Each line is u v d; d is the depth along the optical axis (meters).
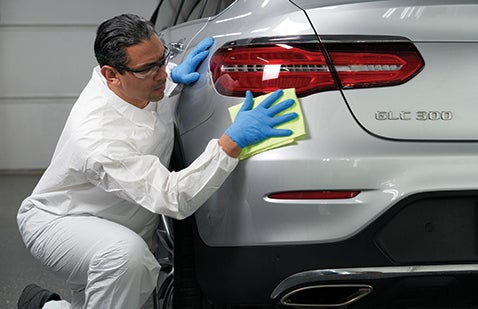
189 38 2.34
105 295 2.10
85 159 2.04
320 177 1.86
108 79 2.05
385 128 1.86
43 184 2.29
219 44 2.05
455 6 1.90
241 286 1.99
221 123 1.98
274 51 1.91
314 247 1.89
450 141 1.87
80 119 2.08
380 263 1.90
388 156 1.86
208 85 2.03
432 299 2.03
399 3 1.90
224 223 1.98
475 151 1.88
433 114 1.87
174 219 2.23
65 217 2.23
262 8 2.04
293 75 1.90
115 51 1.98
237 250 1.96
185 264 2.25
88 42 6.58
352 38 1.87
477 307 2.15
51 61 6.58
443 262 1.92
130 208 2.23
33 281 3.40
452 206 1.91
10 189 5.80
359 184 1.85
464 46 1.89
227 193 1.96
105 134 2.04
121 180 2.02
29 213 2.31
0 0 6.45
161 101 2.18
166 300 2.57
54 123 6.66
